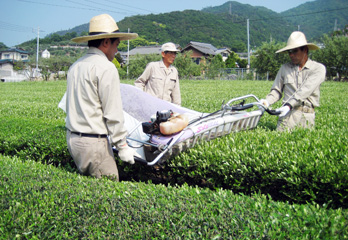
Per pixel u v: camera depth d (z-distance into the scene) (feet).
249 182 14.89
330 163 13.66
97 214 10.30
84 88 13.20
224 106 16.49
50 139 20.65
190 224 9.59
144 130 14.92
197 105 41.88
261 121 26.35
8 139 21.30
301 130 18.25
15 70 226.99
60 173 14.51
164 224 9.66
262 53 160.76
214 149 15.94
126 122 17.21
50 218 9.98
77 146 13.62
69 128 13.73
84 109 13.32
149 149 15.17
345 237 8.55
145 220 9.97
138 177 18.07
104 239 9.05
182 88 85.97
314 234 8.79
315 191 13.41
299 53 18.48
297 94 18.34
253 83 113.50
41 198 11.12
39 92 81.10
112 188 12.44
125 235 9.23
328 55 140.36
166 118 14.56
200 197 11.51
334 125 22.62
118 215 10.25
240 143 16.56
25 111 37.83
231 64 249.14
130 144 15.93
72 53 335.06
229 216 9.89
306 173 13.29
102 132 13.64
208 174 15.89
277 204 10.73
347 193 12.67
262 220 9.66
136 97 18.92
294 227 9.18
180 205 10.69
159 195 11.57
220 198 11.18
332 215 9.55
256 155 15.15
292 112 19.47
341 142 16.15
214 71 166.20
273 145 16.19
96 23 13.84
